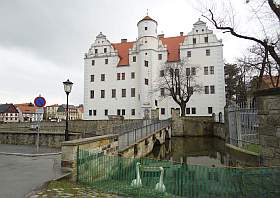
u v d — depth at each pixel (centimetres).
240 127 1819
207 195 803
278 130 967
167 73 5612
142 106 5734
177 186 836
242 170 791
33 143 2273
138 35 6144
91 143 1214
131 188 884
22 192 743
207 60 5619
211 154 2653
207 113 5441
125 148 1900
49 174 973
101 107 6188
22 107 12269
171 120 4475
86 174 998
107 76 6234
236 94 5691
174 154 2747
